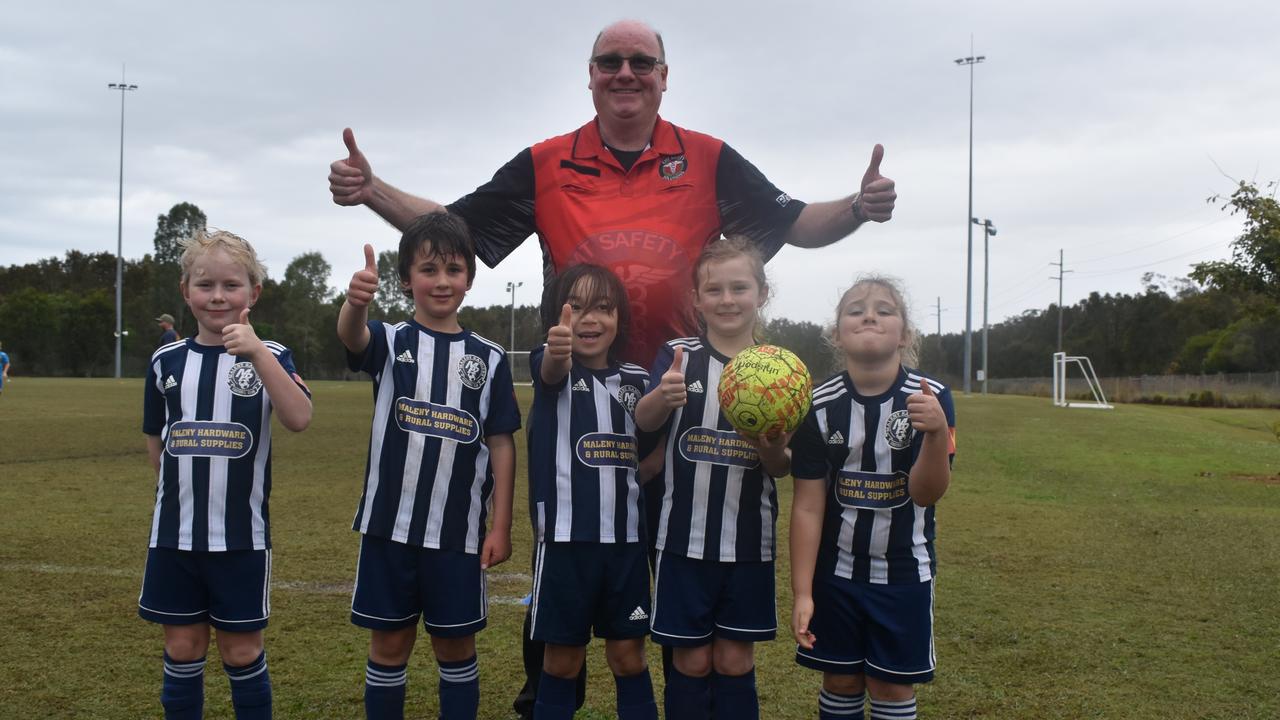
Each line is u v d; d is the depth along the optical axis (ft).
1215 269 42.50
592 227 11.98
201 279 10.59
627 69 11.64
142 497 27.66
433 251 10.57
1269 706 11.92
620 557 10.13
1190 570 19.99
